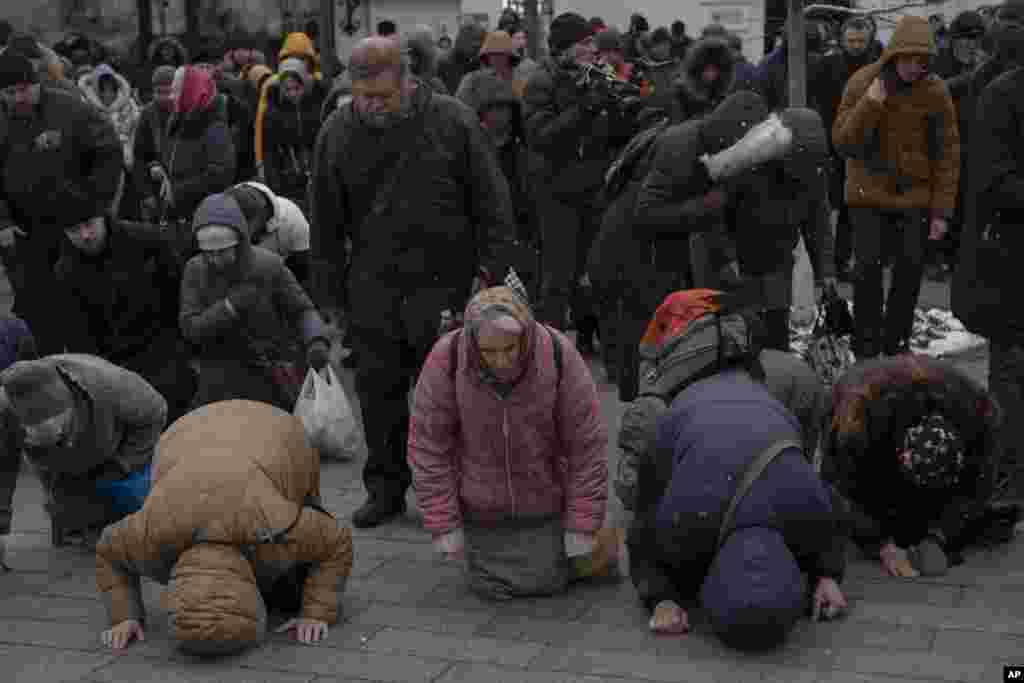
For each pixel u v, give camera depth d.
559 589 4.99
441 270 5.75
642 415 5.24
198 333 5.93
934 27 13.62
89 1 16.06
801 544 4.45
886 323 7.84
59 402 4.97
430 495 4.89
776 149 5.55
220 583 4.40
